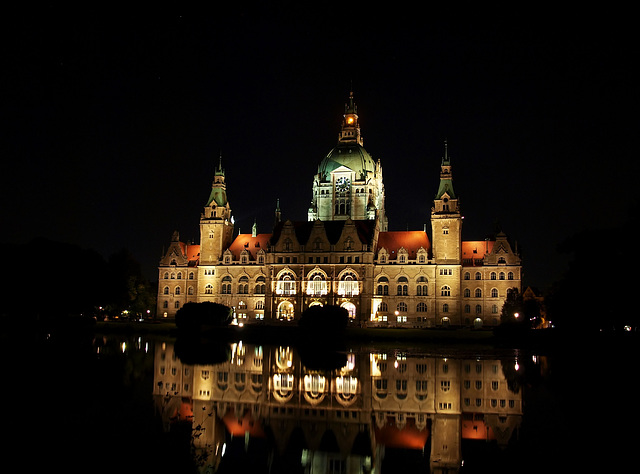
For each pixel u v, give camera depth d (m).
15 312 131.88
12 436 33.09
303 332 125.44
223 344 114.19
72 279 129.38
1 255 123.88
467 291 167.38
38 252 126.50
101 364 70.06
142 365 71.25
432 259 167.88
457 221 168.12
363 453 35.50
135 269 183.38
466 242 174.50
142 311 183.12
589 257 88.56
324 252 171.62
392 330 131.62
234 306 180.88
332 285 169.25
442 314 165.50
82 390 50.00
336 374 67.06
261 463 33.31
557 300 111.81
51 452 30.42
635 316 88.19
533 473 31.16
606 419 42.84
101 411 41.41
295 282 172.88
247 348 105.12
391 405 48.69
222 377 62.81
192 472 30.03
